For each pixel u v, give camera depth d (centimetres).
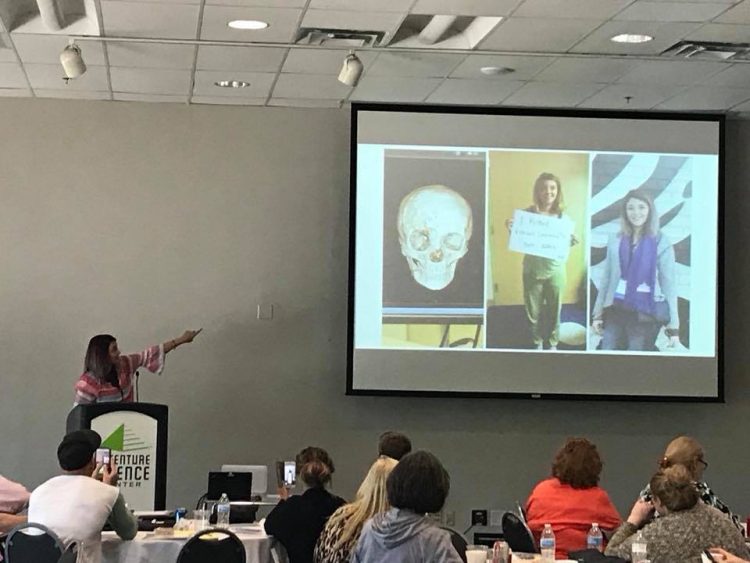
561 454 529
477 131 790
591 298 793
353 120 780
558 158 794
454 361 786
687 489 415
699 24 584
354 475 793
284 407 791
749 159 829
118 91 754
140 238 782
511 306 789
